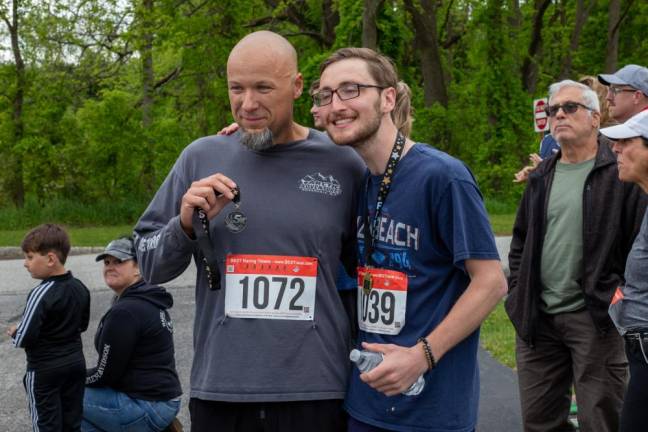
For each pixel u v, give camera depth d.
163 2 22.84
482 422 4.61
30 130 23.88
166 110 26.30
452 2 27.69
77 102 25.44
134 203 23.14
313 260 2.44
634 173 2.86
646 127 2.82
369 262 2.38
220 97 24.03
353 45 20.16
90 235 17.61
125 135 23.81
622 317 2.77
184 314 8.45
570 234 3.51
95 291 10.22
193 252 2.45
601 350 3.45
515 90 23.52
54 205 22.36
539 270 3.62
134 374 3.95
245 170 2.47
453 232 2.21
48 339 3.85
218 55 23.27
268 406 2.41
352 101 2.25
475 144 24.08
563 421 3.76
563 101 3.52
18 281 11.42
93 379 3.96
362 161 2.56
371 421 2.34
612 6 23.67
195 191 2.23
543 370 3.70
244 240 2.43
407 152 2.32
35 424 3.85
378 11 20.34
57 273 3.95
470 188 2.21
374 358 2.15
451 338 2.17
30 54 23.88
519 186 22.53
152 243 2.41
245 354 2.40
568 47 25.48
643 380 2.68
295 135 2.53
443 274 2.30
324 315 2.46
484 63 23.78
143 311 3.93
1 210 22.20
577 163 3.57
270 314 2.40
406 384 2.14
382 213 2.33
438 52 24.28
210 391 2.41
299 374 2.40
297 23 24.73
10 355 6.80
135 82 26.53
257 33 2.39
